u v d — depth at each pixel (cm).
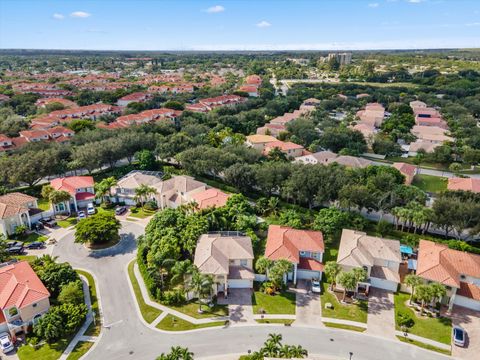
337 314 5381
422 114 18075
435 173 11700
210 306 5491
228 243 6319
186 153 10700
